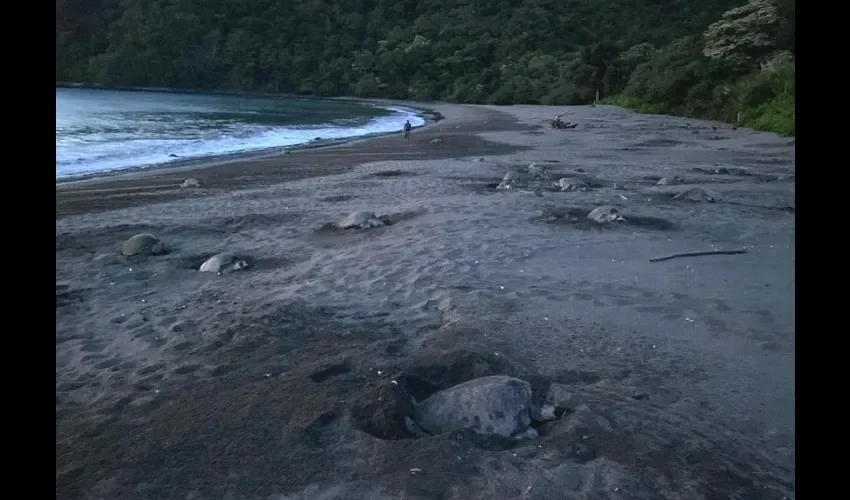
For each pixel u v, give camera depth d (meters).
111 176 17.14
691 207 10.76
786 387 4.35
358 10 109.38
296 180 15.45
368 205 11.48
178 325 5.71
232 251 8.51
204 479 3.35
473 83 79.56
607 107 49.47
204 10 96.06
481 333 5.28
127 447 3.67
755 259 7.57
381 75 92.56
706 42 40.94
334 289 6.69
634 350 5.00
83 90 84.69
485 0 105.06
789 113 28.02
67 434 3.82
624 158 19.39
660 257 7.65
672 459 3.51
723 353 4.93
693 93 38.75
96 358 5.03
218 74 94.12
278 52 97.25
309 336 5.39
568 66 71.31
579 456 3.55
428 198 11.91
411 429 3.89
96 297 6.59
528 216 9.89
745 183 13.89
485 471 3.40
